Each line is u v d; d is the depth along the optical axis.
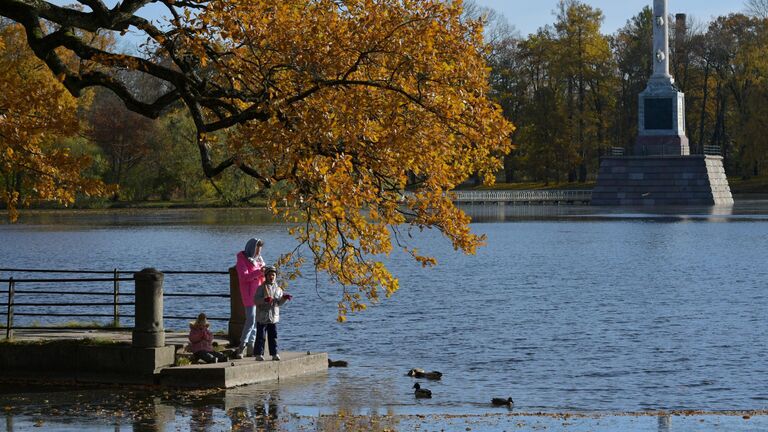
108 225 101.38
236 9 18.48
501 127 19.09
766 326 33.88
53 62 20.16
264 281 22.73
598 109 163.75
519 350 29.25
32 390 21.16
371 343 30.69
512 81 167.50
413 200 20.56
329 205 19.00
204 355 22.31
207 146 19.59
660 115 138.38
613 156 140.50
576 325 34.50
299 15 19.41
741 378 24.89
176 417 18.59
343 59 19.02
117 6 19.69
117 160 129.75
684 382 24.42
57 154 20.92
